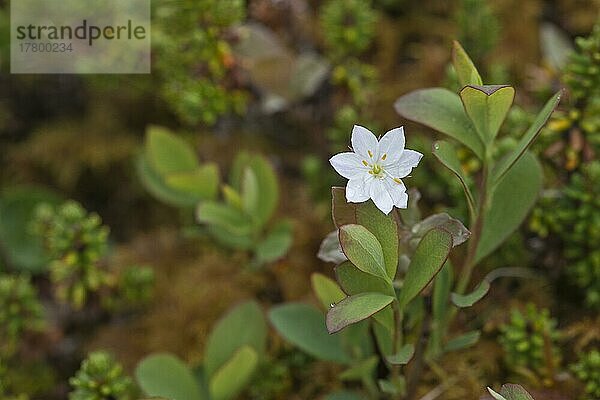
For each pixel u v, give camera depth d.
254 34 0.37
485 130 0.28
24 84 0.41
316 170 0.36
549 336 0.31
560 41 0.38
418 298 0.30
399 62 0.40
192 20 0.36
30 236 0.38
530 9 0.40
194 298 0.35
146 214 0.41
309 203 0.38
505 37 0.40
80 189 0.41
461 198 0.33
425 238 0.27
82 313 0.36
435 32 0.40
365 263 0.26
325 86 0.38
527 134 0.28
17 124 0.41
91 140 0.41
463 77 0.28
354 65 0.37
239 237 0.35
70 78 0.40
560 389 0.31
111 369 0.31
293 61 0.37
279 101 0.37
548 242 0.33
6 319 0.34
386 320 0.28
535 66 0.38
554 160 0.33
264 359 0.33
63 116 0.41
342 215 0.27
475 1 0.37
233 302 0.35
